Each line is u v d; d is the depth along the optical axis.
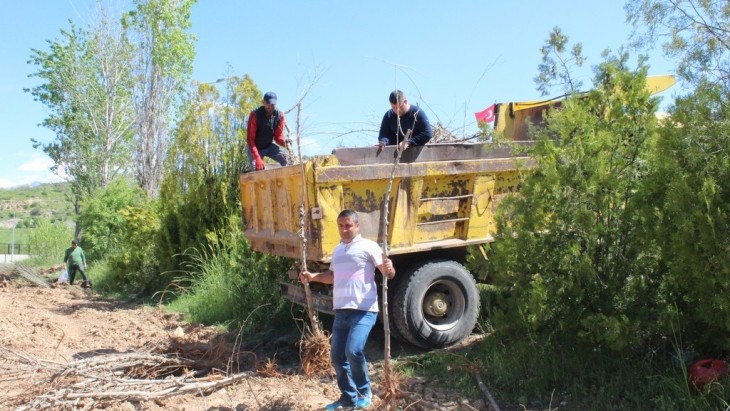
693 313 5.20
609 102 5.88
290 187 7.31
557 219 5.63
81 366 6.18
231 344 8.35
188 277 13.16
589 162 5.58
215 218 13.20
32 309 11.73
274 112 9.65
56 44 29.36
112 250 21.08
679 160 5.09
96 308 12.52
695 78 5.71
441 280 7.25
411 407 5.51
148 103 26.17
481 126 6.34
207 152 13.39
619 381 5.29
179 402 5.92
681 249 4.88
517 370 5.89
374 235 6.88
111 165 30.66
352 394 5.49
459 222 7.45
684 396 4.78
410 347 7.52
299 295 7.73
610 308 5.48
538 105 9.53
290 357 7.70
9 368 6.25
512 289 5.99
